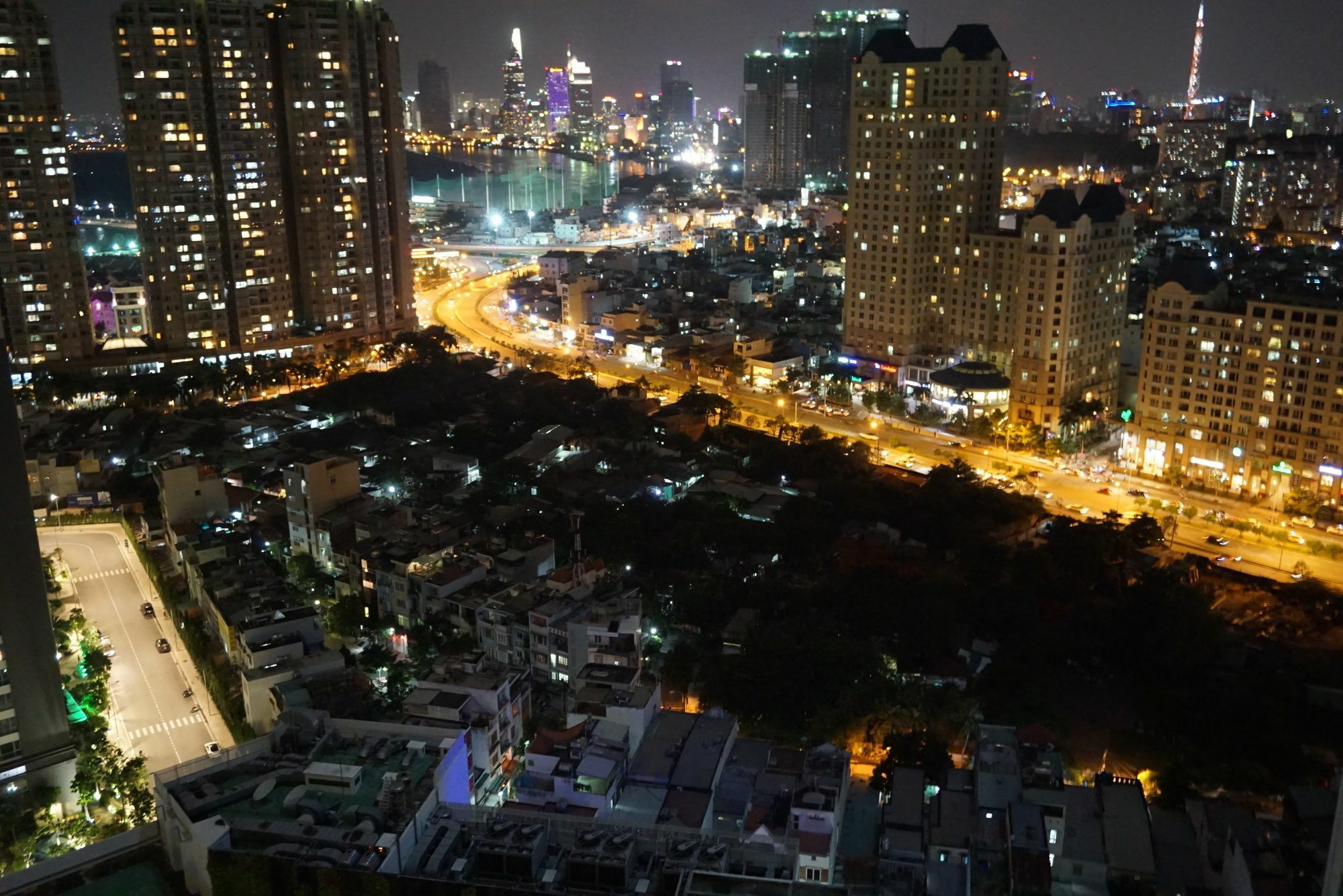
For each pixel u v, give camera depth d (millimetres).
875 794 174125
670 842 133750
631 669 196750
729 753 172500
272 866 122312
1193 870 154375
